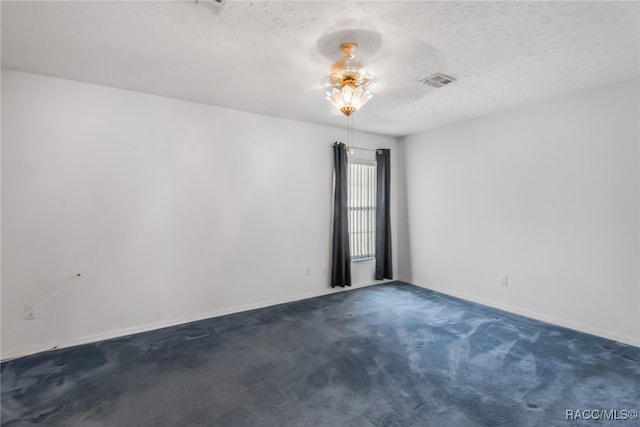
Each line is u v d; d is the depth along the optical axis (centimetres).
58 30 205
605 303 297
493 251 389
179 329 324
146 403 201
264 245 397
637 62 249
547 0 173
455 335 304
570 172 320
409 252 507
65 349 279
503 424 179
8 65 258
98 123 300
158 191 330
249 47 226
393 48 227
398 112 382
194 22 195
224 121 367
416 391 212
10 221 268
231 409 195
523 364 247
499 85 297
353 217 484
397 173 525
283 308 387
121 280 311
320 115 397
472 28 201
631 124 280
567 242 323
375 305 396
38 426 181
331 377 230
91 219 298
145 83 296
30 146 274
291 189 418
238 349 276
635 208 279
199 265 353
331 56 239
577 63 251
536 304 348
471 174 413
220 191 366
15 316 269
